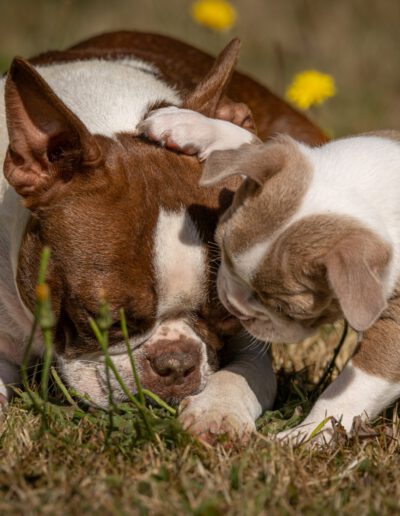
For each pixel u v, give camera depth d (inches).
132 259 290.2
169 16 845.8
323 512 246.7
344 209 278.2
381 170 294.0
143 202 293.7
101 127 312.3
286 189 283.3
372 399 295.7
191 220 296.2
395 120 681.0
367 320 243.8
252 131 346.9
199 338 309.7
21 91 289.0
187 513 243.0
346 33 842.2
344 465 278.2
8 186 323.6
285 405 329.4
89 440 284.4
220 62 331.3
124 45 422.0
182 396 307.9
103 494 247.8
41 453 271.7
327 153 300.0
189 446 275.7
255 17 866.8
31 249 302.0
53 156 298.5
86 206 293.0
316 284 273.4
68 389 313.1
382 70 773.9
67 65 355.6
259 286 282.8
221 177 273.1
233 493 253.4
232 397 304.5
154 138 308.2
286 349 375.2
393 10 887.1
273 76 740.0
